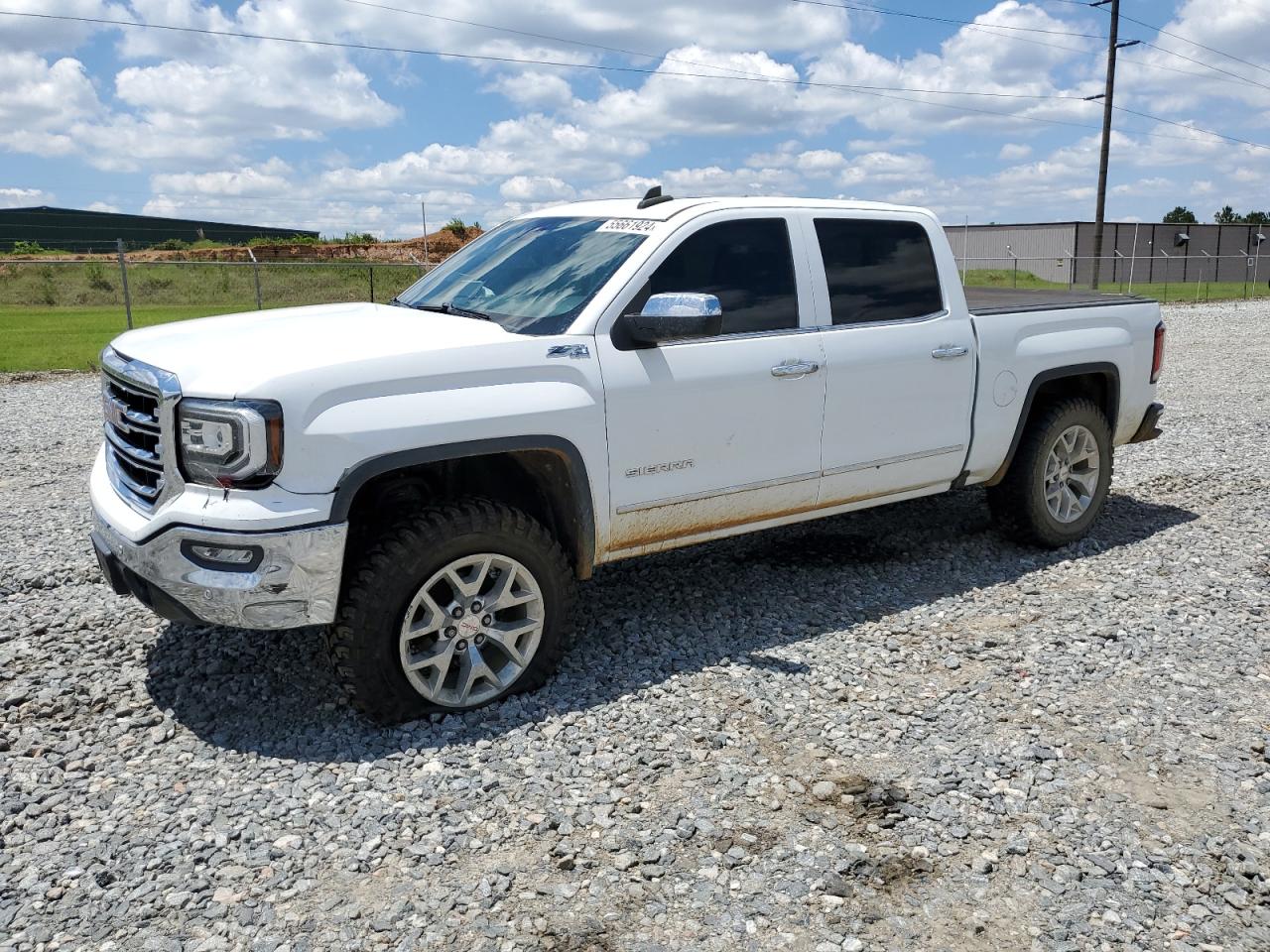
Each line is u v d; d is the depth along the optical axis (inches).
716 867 114.5
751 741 143.4
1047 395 232.5
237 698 155.4
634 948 101.3
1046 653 174.2
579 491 155.4
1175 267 2289.6
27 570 210.5
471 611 147.9
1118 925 105.1
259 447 129.4
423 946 101.4
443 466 158.4
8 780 131.5
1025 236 2276.1
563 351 152.6
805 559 225.3
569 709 152.6
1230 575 214.4
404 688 144.1
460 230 1798.7
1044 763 137.6
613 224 177.3
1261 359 609.9
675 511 169.3
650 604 197.6
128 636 178.1
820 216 187.5
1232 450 341.1
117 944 101.0
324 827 121.9
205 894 109.0
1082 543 234.8
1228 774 134.5
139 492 143.8
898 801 127.9
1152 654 173.8
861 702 155.6
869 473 193.8
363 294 1359.5
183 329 161.6
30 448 343.9
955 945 102.0
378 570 137.8
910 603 198.4
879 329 190.9
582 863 115.0
